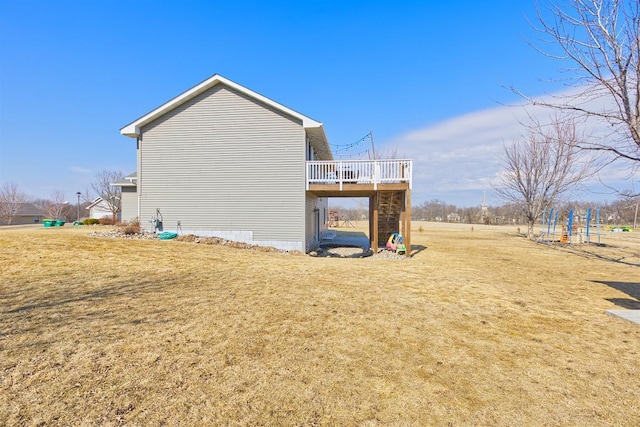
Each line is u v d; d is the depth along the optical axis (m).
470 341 4.02
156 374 3.06
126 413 2.49
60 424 2.35
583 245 17.66
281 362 3.36
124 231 12.98
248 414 2.52
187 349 3.59
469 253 13.45
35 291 5.56
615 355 3.69
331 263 9.73
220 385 2.91
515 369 3.34
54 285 5.97
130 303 5.12
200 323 4.36
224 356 3.46
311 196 15.01
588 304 5.73
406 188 11.97
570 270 9.52
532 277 8.30
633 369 3.36
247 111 12.88
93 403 2.60
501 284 7.27
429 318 4.82
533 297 6.16
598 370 3.34
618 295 6.41
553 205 22.55
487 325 4.59
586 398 2.83
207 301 5.35
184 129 13.12
